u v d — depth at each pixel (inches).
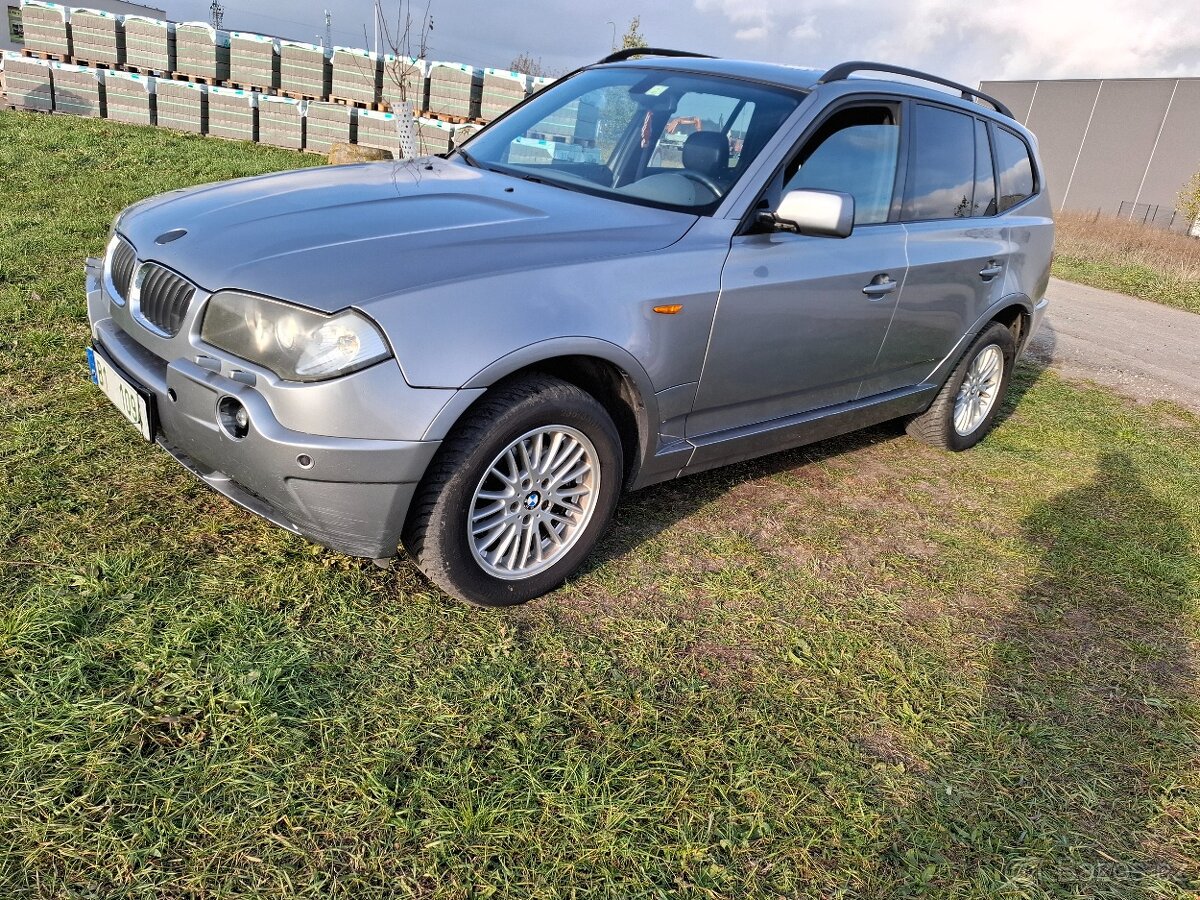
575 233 109.0
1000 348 190.2
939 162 159.6
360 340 86.2
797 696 99.7
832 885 75.7
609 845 75.0
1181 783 94.9
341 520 91.3
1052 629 124.1
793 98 133.0
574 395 102.1
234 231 101.7
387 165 140.7
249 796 73.8
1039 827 85.9
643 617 110.2
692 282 112.3
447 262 95.4
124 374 102.0
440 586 101.6
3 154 347.9
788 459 172.4
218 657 88.6
